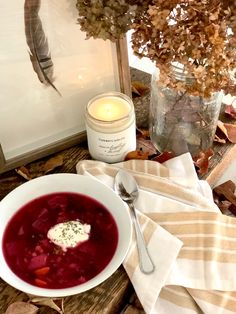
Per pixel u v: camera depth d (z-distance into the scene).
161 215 0.73
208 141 0.84
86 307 0.64
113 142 0.78
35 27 0.71
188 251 0.69
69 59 0.77
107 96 0.81
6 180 0.80
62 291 0.61
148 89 0.95
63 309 0.64
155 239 0.69
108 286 0.66
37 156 0.82
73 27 0.75
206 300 0.65
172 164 0.79
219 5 0.60
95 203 0.72
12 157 0.80
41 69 0.75
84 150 0.85
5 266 0.65
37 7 0.70
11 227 0.70
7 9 0.68
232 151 0.86
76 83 0.81
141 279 0.65
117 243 0.67
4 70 0.72
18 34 0.70
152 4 0.63
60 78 0.78
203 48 0.62
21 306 0.63
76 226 0.69
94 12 0.63
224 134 0.86
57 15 0.72
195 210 0.72
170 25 0.61
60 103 0.81
